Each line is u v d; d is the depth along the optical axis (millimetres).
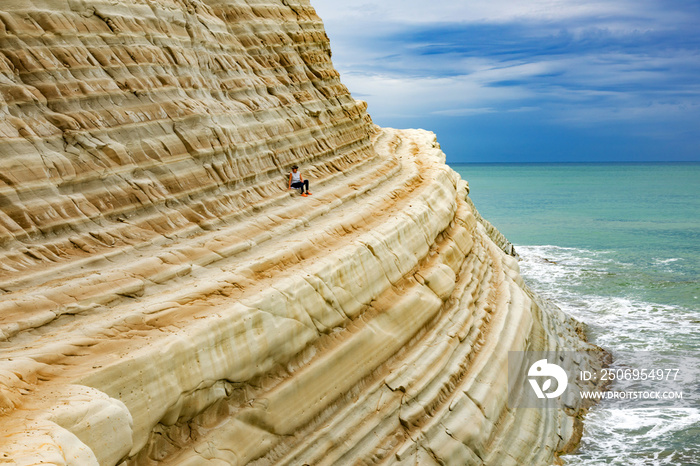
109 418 7801
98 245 11719
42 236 11016
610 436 17484
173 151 14008
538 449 15766
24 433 6605
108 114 12852
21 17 11898
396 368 14391
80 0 12883
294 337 12070
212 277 12039
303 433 11922
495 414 15305
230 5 19109
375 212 17719
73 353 8945
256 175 16531
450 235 20891
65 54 12438
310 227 15773
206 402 10211
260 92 18484
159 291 11344
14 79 11625
